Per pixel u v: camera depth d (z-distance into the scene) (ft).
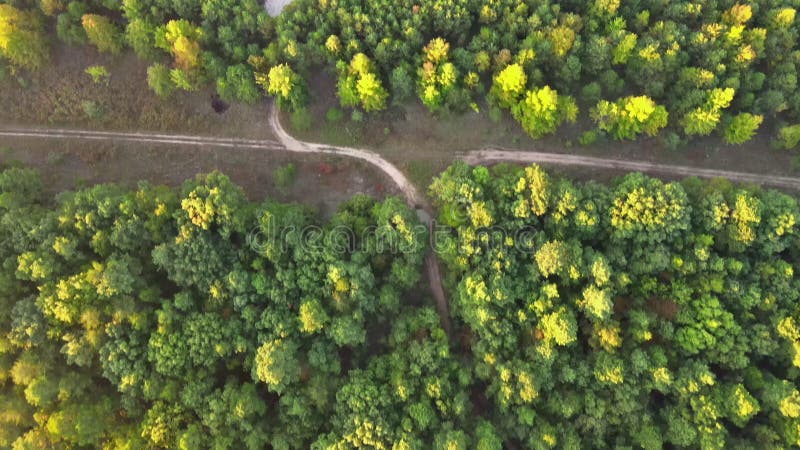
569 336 234.38
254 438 228.22
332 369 244.63
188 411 228.84
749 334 238.27
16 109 289.53
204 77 279.90
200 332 229.86
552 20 274.77
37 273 225.15
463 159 297.94
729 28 278.05
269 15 292.40
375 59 278.05
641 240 247.29
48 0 273.13
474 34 290.97
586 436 240.53
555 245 240.73
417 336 256.52
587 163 299.58
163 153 294.05
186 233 239.71
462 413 242.58
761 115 278.26
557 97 272.31
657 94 279.69
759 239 248.52
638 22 283.59
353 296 243.19
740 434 239.09
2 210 246.88
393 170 297.12
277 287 246.06
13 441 216.33
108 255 241.35
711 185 267.80
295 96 278.26
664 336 242.37
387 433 227.61
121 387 222.07
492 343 245.65
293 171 293.23
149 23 276.00
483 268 251.39
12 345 222.48
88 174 290.56
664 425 237.25
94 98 292.40
